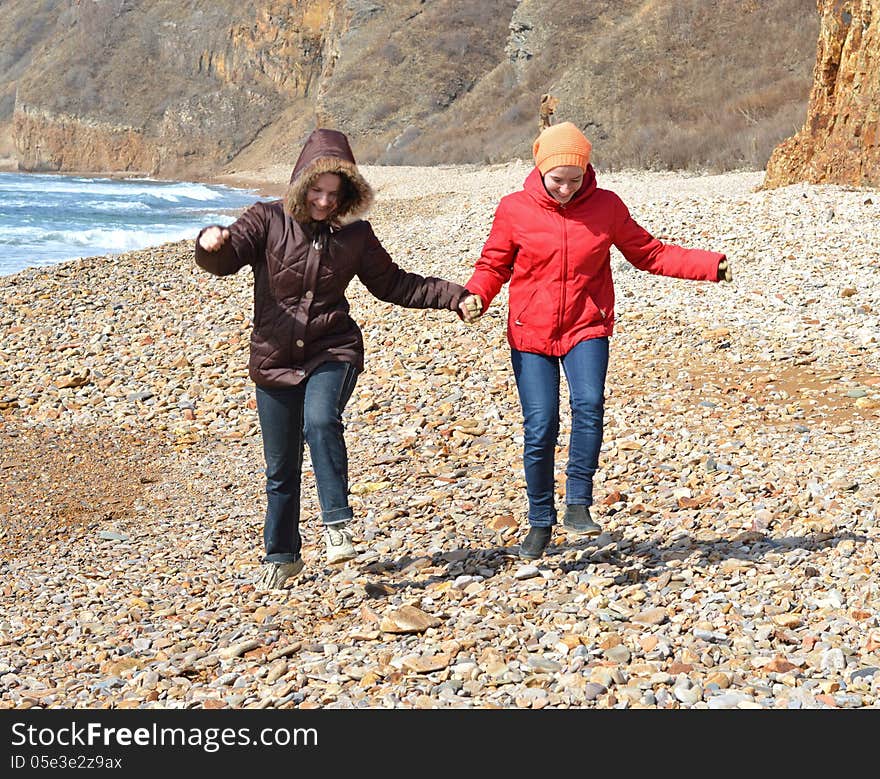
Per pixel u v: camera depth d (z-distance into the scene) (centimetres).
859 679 359
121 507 685
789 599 431
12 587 541
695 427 735
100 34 8450
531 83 5584
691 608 432
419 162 5350
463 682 377
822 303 1045
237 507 674
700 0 4569
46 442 834
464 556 532
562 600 454
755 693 356
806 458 641
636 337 989
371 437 792
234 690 391
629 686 364
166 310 1254
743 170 3225
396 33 6844
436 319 1130
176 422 880
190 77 8162
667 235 1451
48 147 8219
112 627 479
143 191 5328
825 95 1848
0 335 1150
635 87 4366
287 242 432
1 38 10475
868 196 1552
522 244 466
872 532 500
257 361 450
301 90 7900
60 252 2266
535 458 488
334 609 480
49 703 390
